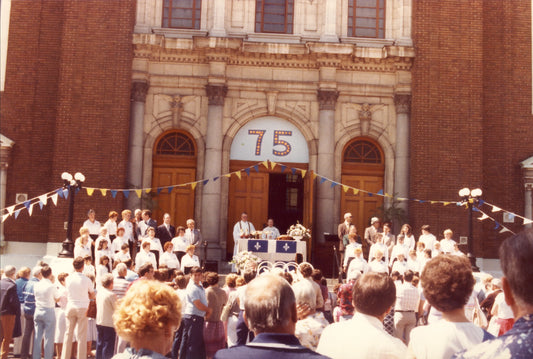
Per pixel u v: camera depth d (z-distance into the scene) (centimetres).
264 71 2164
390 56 2114
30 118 2100
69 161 2006
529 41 2198
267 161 2022
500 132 2169
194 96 2153
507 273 217
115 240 1541
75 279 1030
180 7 2189
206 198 2102
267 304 302
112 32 2059
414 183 2056
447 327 343
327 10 2167
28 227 2064
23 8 2136
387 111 2175
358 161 2181
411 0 2192
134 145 2100
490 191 2144
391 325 1152
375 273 394
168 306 309
